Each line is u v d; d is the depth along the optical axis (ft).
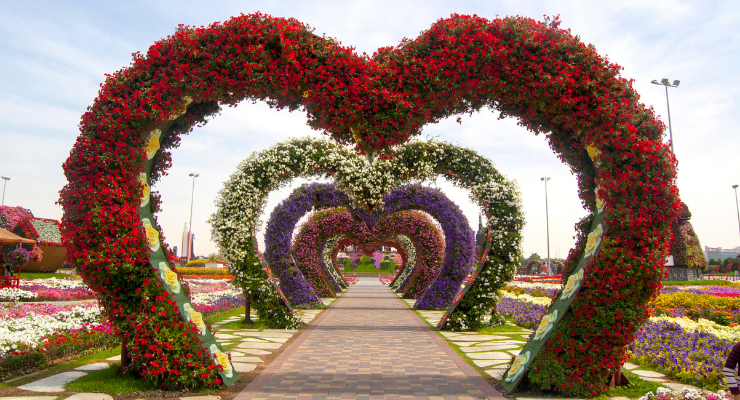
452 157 30.96
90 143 14.48
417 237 55.31
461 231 42.34
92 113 14.87
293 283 41.04
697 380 16.20
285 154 30.89
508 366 18.33
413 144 31.53
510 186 30.66
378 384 16.46
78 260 14.38
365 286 98.02
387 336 27.91
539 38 14.97
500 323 32.71
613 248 14.14
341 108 14.96
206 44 15.39
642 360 19.80
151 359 14.79
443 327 30.68
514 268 30.37
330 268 73.36
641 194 14.26
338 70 15.10
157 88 14.92
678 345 21.03
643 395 15.01
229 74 15.15
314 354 22.04
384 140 15.26
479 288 30.32
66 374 16.79
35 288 49.55
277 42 15.26
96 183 14.46
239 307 44.32
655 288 14.25
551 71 14.80
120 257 14.37
